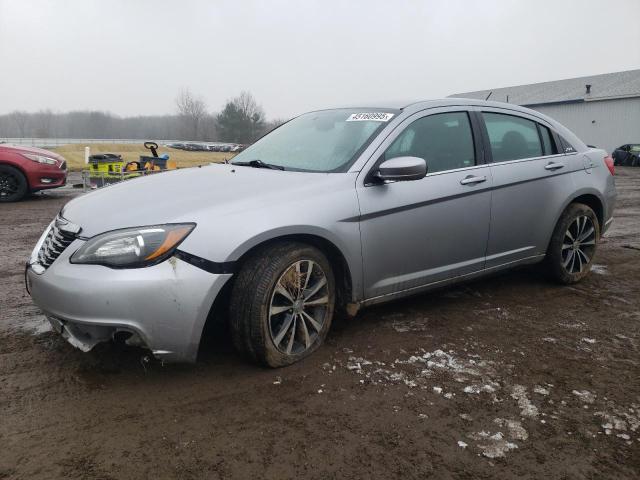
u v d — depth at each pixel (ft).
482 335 11.97
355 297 11.07
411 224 11.59
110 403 8.84
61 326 9.23
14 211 30.71
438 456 7.66
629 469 7.48
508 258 13.94
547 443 8.03
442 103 13.15
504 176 13.38
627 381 10.00
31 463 7.31
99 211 9.80
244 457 7.54
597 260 19.47
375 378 9.85
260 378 9.75
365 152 11.39
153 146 42.11
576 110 134.31
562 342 11.73
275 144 13.50
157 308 8.70
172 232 8.93
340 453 7.68
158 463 7.38
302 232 9.93
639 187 53.26
